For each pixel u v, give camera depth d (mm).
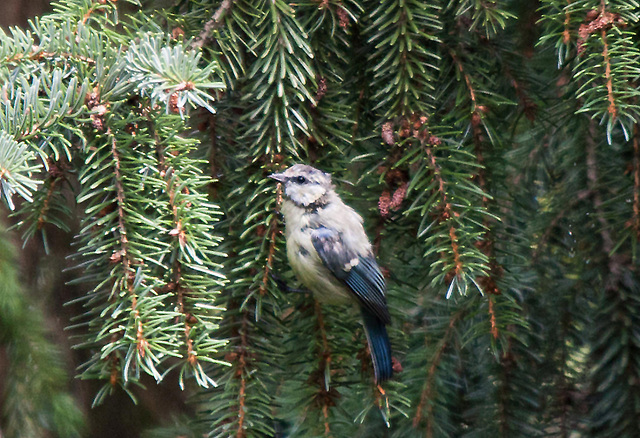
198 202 5129
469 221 6035
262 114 6047
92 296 5148
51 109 4965
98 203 5160
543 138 8688
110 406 9508
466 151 5949
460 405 8133
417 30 5910
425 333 7695
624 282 7465
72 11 5660
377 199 6316
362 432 8008
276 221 6078
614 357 7402
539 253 8273
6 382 6949
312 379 6238
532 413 7688
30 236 5430
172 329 4715
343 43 6406
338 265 6258
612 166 7734
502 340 6320
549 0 5770
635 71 5371
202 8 5922
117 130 5195
